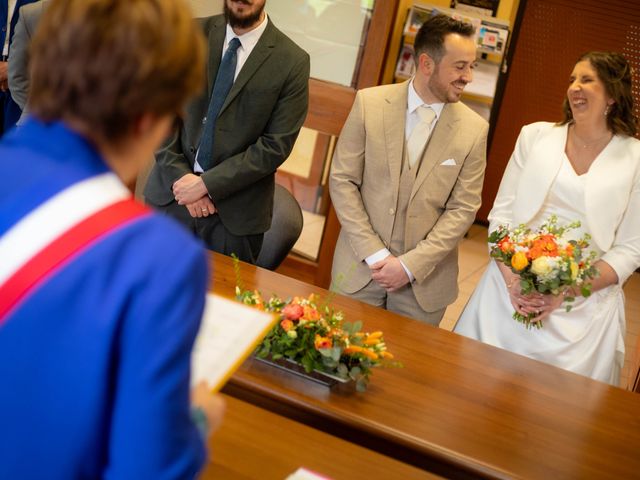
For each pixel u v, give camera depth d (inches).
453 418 73.1
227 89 117.0
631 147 110.3
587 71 107.4
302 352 73.1
